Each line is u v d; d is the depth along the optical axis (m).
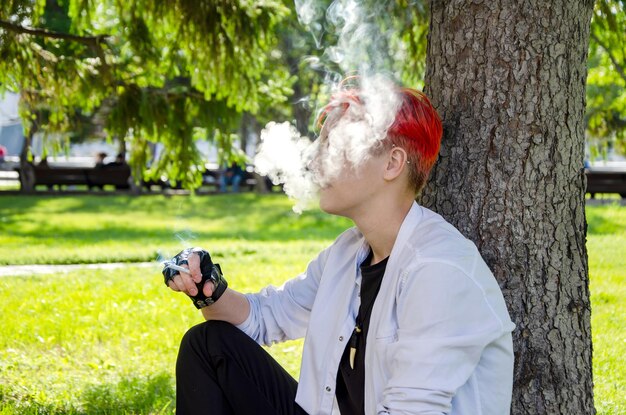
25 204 19.78
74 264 9.29
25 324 5.68
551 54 2.53
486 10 2.57
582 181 2.60
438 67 2.68
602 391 3.87
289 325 2.50
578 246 2.59
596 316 5.53
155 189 24.64
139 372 4.50
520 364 2.56
